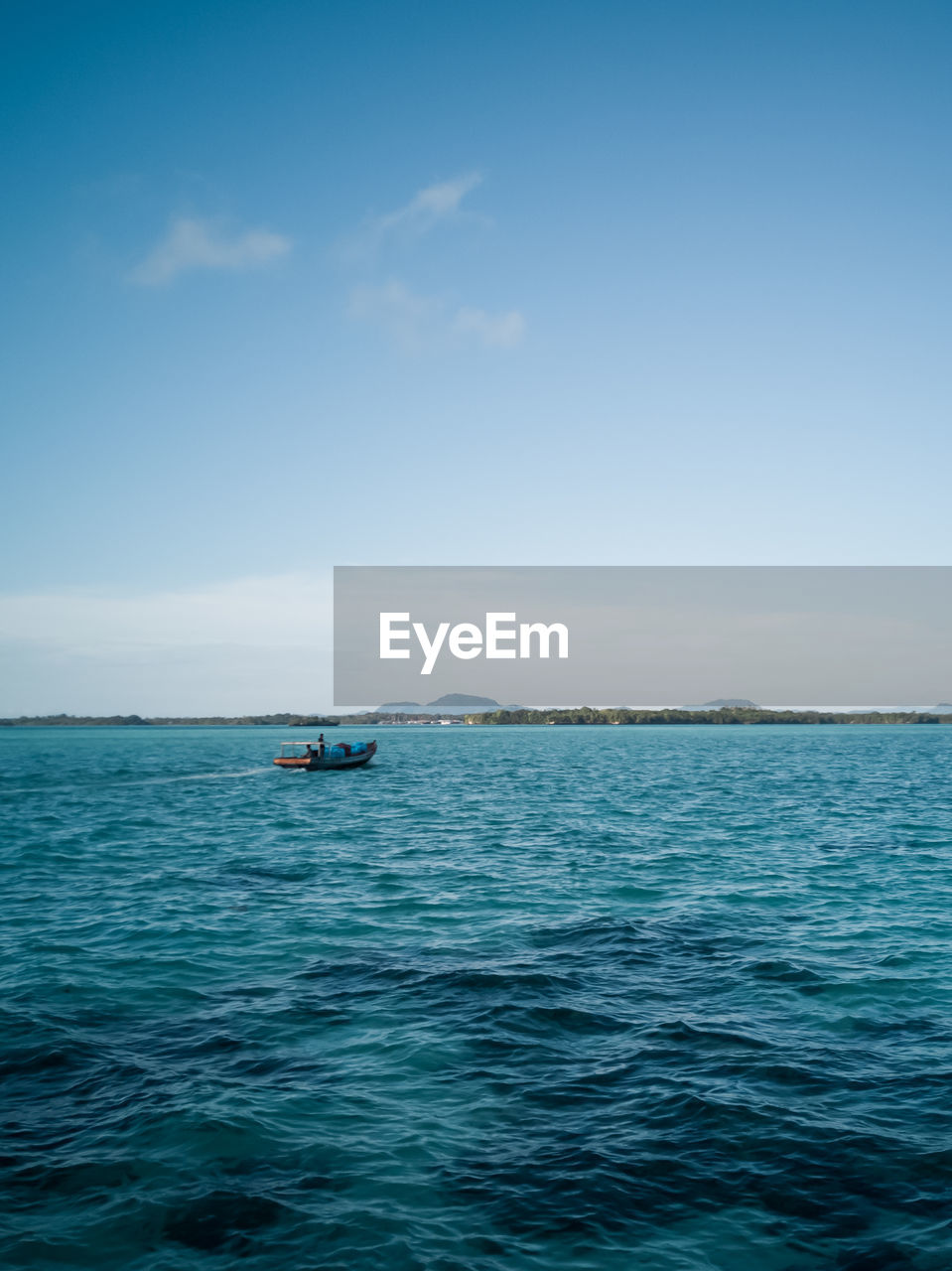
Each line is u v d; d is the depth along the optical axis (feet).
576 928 63.72
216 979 52.42
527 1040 42.70
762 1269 26.20
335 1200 29.50
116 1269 26.05
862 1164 31.50
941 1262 26.40
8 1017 45.93
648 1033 43.55
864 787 181.57
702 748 415.85
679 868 87.30
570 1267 26.21
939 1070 39.09
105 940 61.11
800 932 62.39
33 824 126.72
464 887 78.74
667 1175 30.91
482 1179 30.73
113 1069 39.40
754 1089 37.24
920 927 63.62
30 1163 31.53
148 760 338.34
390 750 413.80
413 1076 38.68
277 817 134.00
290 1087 37.63
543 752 381.19
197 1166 31.42
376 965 54.85
